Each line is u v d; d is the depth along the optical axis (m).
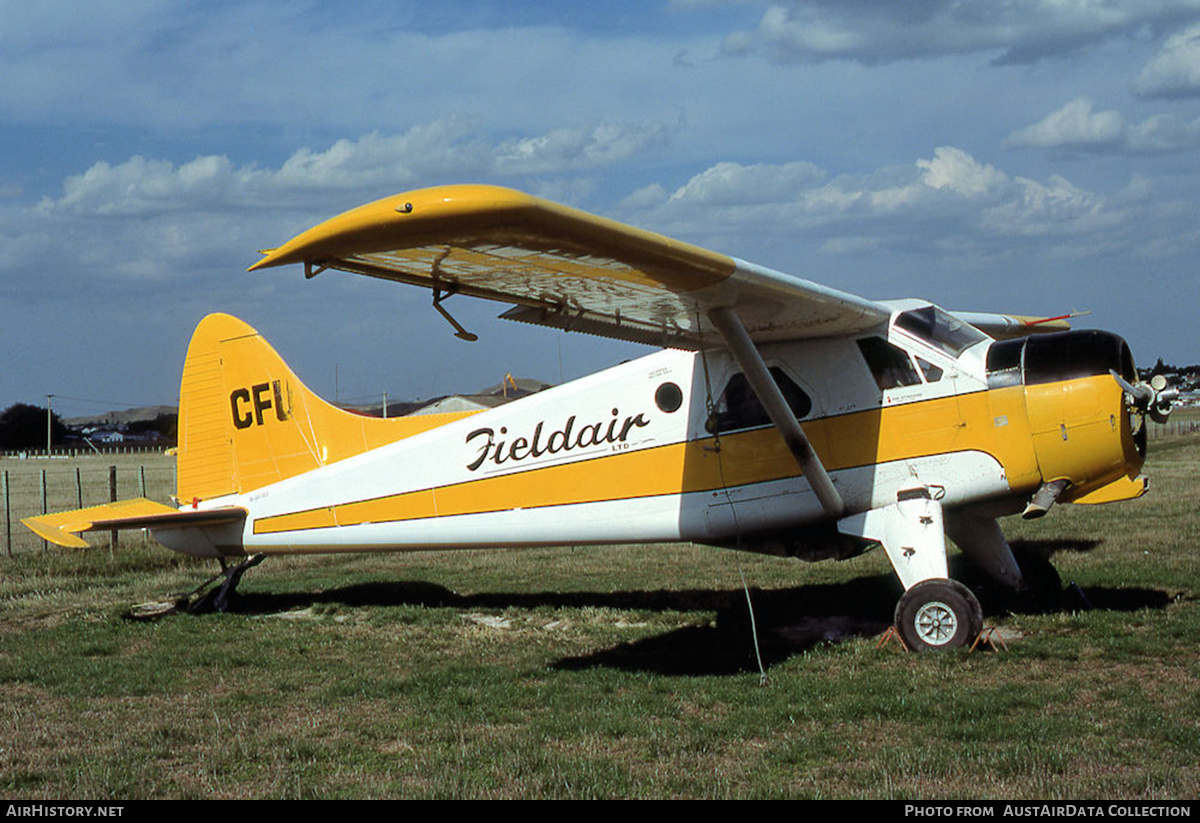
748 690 6.39
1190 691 5.96
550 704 6.30
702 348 8.63
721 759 5.11
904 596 7.30
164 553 14.01
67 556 13.98
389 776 5.00
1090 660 6.79
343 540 9.98
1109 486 8.01
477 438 9.55
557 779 4.76
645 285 6.74
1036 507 7.71
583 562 12.66
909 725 5.58
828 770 4.88
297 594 10.84
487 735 5.64
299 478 10.16
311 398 10.27
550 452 9.26
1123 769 4.69
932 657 7.02
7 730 5.97
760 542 8.77
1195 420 59.00
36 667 7.66
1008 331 12.02
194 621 9.55
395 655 7.98
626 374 9.05
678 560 12.58
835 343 8.31
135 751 5.50
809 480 7.88
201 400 10.57
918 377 8.08
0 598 11.06
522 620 9.27
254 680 7.24
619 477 9.00
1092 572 9.98
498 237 5.43
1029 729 5.32
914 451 8.04
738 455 8.55
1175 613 7.93
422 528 9.70
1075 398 7.66
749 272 6.72
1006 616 8.27
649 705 6.16
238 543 10.32
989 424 7.88
